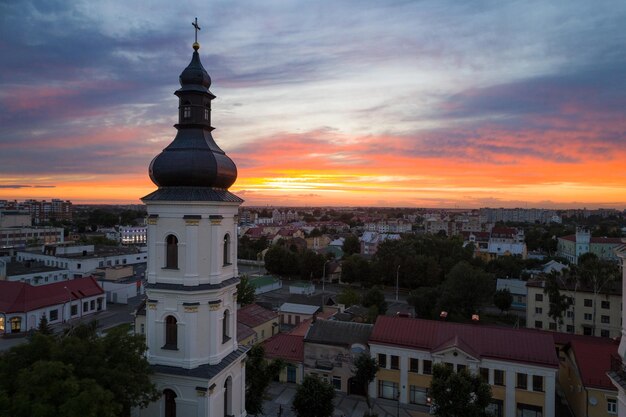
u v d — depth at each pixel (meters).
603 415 54.31
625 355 27.66
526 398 57.28
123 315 106.75
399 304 128.25
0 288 95.12
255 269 189.00
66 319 100.12
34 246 174.75
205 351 32.28
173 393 32.28
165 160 32.12
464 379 49.81
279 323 95.94
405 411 60.50
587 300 92.75
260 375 47.81
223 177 33.12
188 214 31.75
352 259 155.38
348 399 64.06
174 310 32.03
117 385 27.20
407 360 62.84
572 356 62.00
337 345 66.38
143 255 160.88
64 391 24.38
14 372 26.58
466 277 101.81
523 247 198.12
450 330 63.47
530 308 97.56
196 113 33.19
